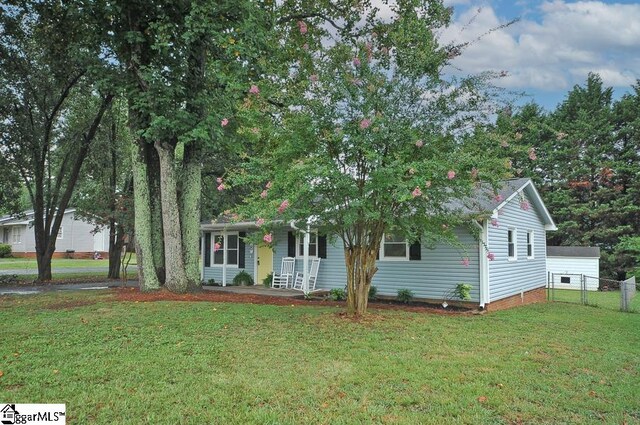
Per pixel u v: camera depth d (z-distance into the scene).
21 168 17.14
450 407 4.03
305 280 12.64
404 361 5.41
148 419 3.65
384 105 7.21
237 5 10.49
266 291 13.93
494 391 4.48
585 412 4.03
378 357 5.56
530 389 4.59
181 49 10.91
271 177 7.32
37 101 16.19
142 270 11.93
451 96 7.49
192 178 12.20
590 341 7.14
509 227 12.76
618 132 28.20
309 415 3.79
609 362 5.77
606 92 31.45
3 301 10.30
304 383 4.54
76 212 19.39
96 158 18.86
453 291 11.37
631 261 25.67
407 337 6.77
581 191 28.23
